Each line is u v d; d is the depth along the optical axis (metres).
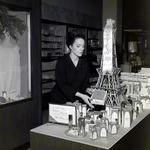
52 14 6.06
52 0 6.08
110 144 1.71
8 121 3.15
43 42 5.89
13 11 3.16
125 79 3.36
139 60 4.12
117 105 2.31
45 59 5.90
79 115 2.05
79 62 2.95
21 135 3.36
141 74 3.40
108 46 2.44
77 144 1.75
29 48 3.40
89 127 1.85
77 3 7.14
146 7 4.05
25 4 3.27
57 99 3.02
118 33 4.01
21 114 3.33
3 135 3.09
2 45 3.10
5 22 3.09
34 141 1.96
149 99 2.67
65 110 2.03
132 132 2.05
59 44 6.35
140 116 2.37
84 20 7.44
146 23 4.08
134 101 2.54
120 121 2.11
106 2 4.04
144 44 4.11
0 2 2.95
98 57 7.92
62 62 2.88
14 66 3.25
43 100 5.88
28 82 3.46
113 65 2.51
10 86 3.20
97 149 1.67
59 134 1.89
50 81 6.02
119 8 4.04
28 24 3.37
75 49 2.83
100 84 2.54
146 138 2.45
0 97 3.09
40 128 2.02
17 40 3.27
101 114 2.00
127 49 4.17
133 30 4.15
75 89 2.90
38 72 3.56
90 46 7.79
